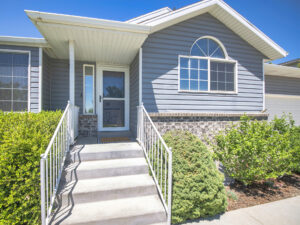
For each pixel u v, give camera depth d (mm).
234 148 3426
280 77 7727
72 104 3611
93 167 2811
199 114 4246
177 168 2539
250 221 2408
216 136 3832
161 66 4297
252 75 5223
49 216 1903
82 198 2311
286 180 4059
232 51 5004
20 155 1938
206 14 4727
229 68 5039
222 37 4891
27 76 4160
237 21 4691
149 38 4211
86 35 3449
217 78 4898
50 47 4199
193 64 4641
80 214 2088
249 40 5086
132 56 4742
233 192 3268
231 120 4566
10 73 4094
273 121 4652
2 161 1846
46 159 1885
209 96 4730
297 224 2371
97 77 5297
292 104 7977
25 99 4145
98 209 2195
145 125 3574
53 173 2158
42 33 3346
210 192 2377
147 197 2510
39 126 2604
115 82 5477
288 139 4008
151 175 2896
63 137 2840
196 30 4633
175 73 4410
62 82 5074
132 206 2283
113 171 2826
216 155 3650
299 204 2965
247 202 2992
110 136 4812
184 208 2268
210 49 4840
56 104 5012
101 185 2512
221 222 2357
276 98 7672
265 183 3783
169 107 4352
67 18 2986
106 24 3180
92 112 5332
